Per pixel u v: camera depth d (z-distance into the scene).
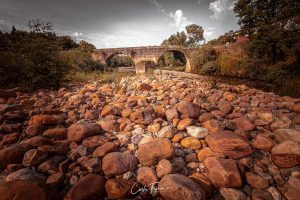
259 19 15.99
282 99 5.40
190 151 2.71
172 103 4.82
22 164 2.34
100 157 2.50
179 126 3.28
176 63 38.44
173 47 28.16
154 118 3.75
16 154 2.39
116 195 1.94
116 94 6.62
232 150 2.48
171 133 3.03
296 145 2.43
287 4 13.98
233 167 2.16
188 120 3.35
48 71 8.13
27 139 2.90
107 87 7.27
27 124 3.52
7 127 3.23
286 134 2.87
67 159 2.47
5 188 1.72
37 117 3.45
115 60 53.53
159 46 28.48
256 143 2.78
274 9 15.49
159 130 3.25
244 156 2.47
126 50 28.67
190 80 10.28
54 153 2.57
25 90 6.93
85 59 19.39
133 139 2.99
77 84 9.21
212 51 24.44
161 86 7.51
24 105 4.90
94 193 1.92
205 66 21.67
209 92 6.36
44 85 7.99
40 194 1.76
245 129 3.38
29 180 1.94
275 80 12.10
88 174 2.12
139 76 12.47
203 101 5.06
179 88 7.13
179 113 3.84
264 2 15.88
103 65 26.02
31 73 7.49
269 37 13.69
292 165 2.33
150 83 8.71
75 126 3.01
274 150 2.57
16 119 3.67
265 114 3.79
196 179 2.12
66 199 1.83
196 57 25.11
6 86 7.39
